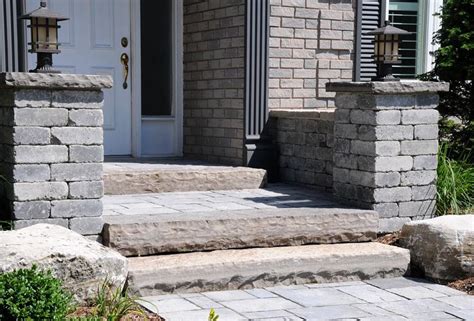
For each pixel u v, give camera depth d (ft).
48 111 15.48
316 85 24.30
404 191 19.08
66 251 13.50
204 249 16.65
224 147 23.97
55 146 15.60
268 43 23.22
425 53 28.60
